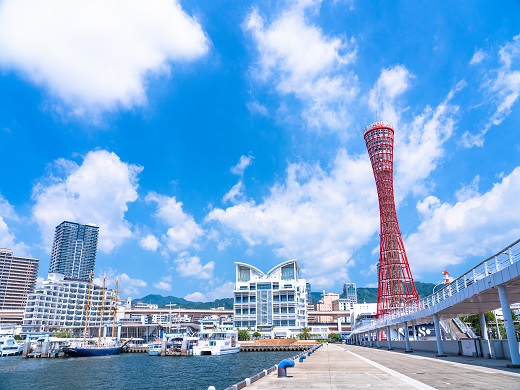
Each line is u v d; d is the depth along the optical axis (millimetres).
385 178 121812
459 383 19438
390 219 119188
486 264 29562
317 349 76688
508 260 26234
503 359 32625
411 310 54344
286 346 154625
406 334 58406
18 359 120375
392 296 113000
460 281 35844
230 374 70938
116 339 161250
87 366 92125
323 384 20734
